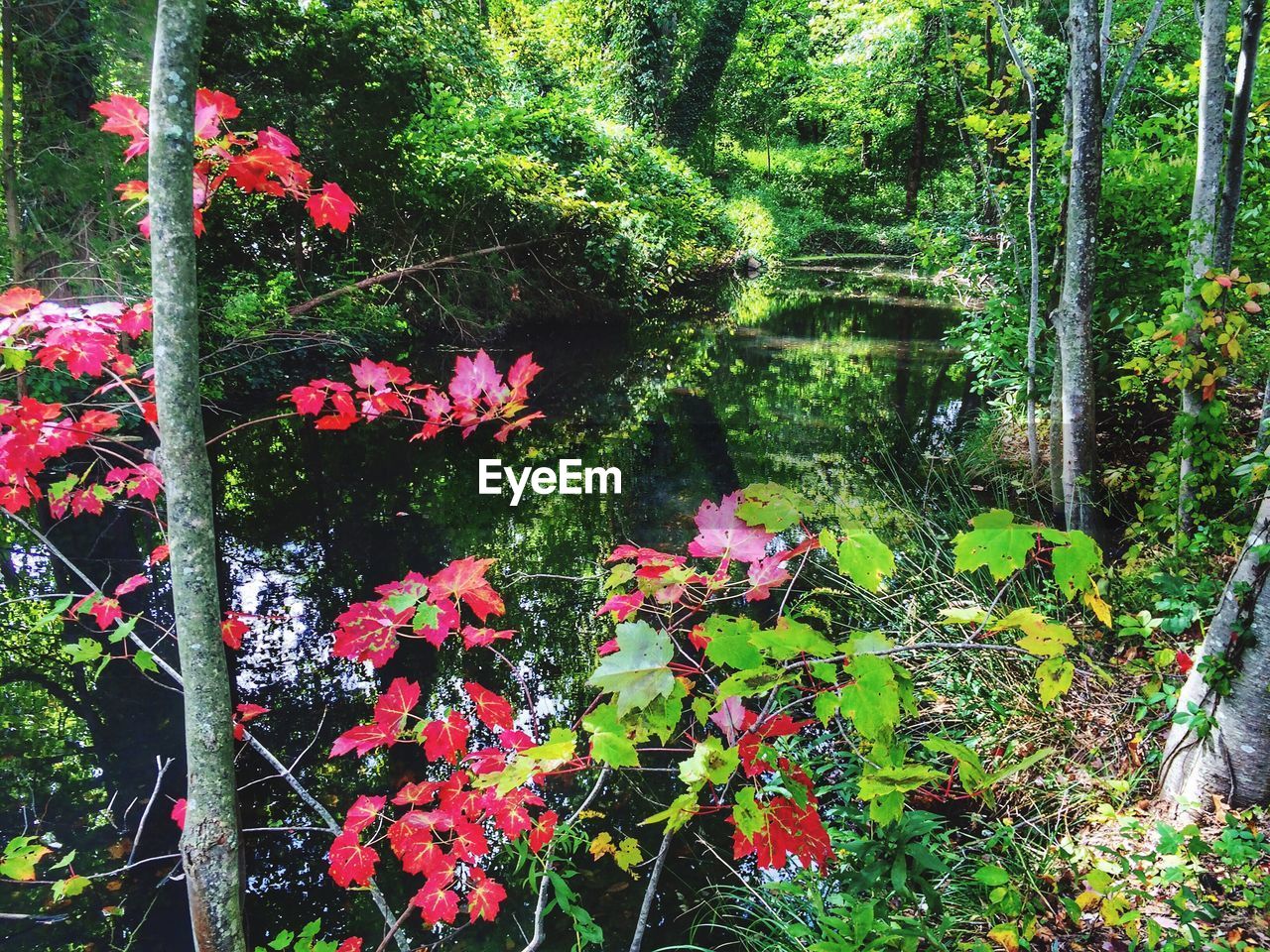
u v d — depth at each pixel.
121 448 5.14
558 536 4.48
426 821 1.52
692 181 13.80
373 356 7.61
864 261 18.34
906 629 3.21
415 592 1.51
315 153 6.84
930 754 2.49
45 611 3.58
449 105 8.42
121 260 4.85
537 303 10.11
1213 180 3.17
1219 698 2.01
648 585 1.41
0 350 1.55
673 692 1.13
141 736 2.82
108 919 2.07
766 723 1.32
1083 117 3.39
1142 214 4.22
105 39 4.73
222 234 6.57
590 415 6.94
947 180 19.36
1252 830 1.91
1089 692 2.71
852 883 1.60
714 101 19.70
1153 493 3.44
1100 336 4.47
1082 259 3.52
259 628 3.48
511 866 2.28
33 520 4.45
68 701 3.01
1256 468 2.09
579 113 11.31
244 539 4.37
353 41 6.85
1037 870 2.03
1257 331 4.17
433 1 8.36
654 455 5.87
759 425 6.59
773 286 15.12
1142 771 2.33
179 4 0.91
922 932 1.59
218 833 1.04
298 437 6.09
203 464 1.00
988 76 5.29
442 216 8.22
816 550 4.15
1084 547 0.96
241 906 1.07
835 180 22.61
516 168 8.41
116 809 2.47
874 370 8.47
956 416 6.76
